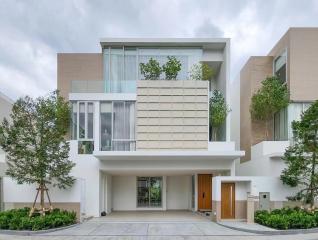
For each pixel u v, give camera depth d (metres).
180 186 25.23
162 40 23.09
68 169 16.25
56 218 15.04
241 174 26.41
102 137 20.84
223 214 17.55
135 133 20.84
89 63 23.77
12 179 17.39
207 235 13.54
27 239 12.77
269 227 14.81
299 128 16.52
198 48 23.62
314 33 21.03
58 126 16.52
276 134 22.86
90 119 20.92
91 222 17.23
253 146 23.17
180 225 16.17
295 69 20.86
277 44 23.42
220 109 21.80
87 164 19.89
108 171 20.55
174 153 18.83
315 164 16.50
